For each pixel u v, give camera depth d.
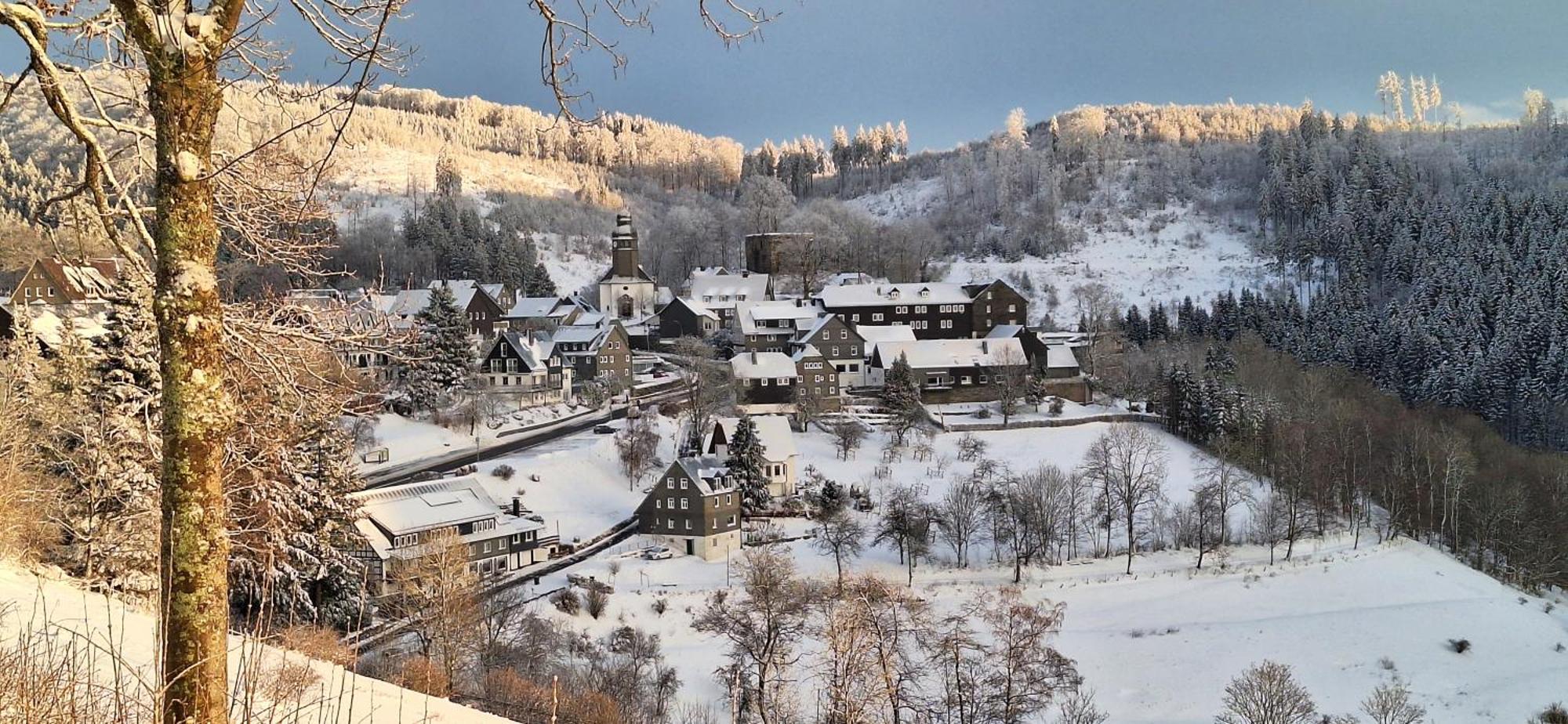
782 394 105.00
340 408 14.86
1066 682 48.28
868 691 36.84
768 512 77.19
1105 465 76.00
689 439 91.56
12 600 18.44
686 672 50.56
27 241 48.84
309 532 43.41
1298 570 69.25
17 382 36.84
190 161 8.45
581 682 43.31
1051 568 69.12
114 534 29.66
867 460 90.12
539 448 84.25
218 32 8.54
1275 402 97.12
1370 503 85.56
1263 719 45.19
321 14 9.02
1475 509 77.44
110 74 9.63
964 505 70.88
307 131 10.14
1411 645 58.44
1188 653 56.59
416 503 59.97
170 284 8.52
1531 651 58.38
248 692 11.41
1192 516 76.12
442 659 41.66
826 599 52.50
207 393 8.62
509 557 62.91
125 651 16.64
